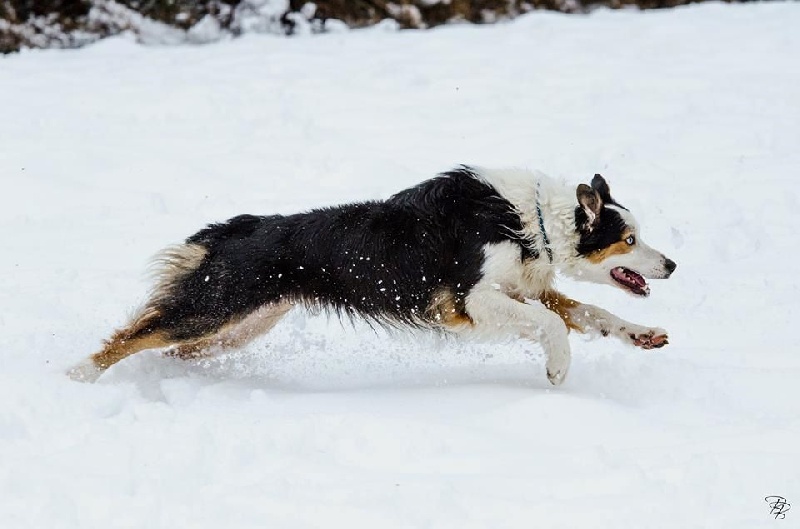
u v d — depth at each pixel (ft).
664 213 37.93
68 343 28.71
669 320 30.22
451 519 18.93
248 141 45.50
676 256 34.96
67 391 24.35
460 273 25.96
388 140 45.19
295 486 20.04
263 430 22.39
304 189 40.91
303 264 26.66
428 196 26.48
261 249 26.76
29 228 37.86
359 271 26.45
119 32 68.95
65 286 32.76
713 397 24.59
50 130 46.57
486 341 26.89
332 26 69.10
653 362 26.53
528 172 26.86
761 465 20.34
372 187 40.60
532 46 57.36
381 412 23.70
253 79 52.90
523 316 25.45
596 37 58.75
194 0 69.72
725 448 21.31
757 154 42.45
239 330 28.02
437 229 26.12
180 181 41.63
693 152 42.91
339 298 26.89
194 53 59.06
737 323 29.84
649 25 60.90
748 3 66.85
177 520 19.06
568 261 26.58
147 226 37.93
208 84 52.11
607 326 27.09
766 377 25.31
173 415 23.49
